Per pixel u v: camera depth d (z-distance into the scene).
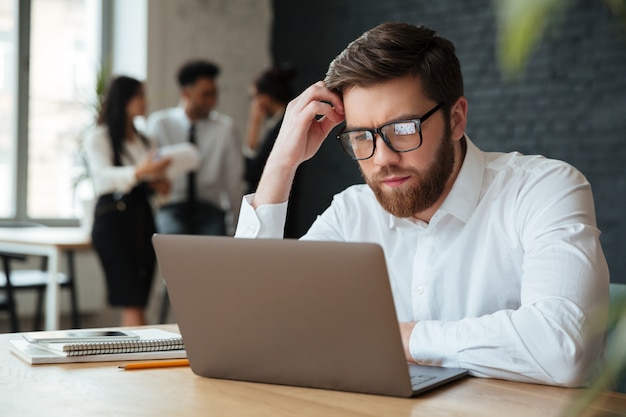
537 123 5.66
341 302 1.15
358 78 1.55
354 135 1.59
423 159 1.57
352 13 6.67
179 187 5.05
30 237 4.45
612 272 5.35
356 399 1.16
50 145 6.40
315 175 6.82
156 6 6.48
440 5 6.12
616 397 1.17
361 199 1.94
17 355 1.50
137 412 1.08
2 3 6.20
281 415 1.07
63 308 6.13
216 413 1.08
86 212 4.65
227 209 5.38
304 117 1.72
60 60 6.43
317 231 1.97
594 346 1.28
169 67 6.58
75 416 1.06
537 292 1.43
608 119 5.35
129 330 1.70
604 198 5.38
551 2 0.35
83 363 1.43
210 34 6.82
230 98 6.97
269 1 7.19
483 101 5.91
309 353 1.21
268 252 1.18
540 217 1.61
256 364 1.26
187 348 1.33
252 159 5.25
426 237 1.78
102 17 6.60
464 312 1.75
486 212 1.73
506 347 1.31
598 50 5.37
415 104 1.54
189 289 1.29
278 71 5.31
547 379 1.28
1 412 1.08
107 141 4.46
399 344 1.13
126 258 4.35
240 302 1.24
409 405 1.12
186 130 5.09
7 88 6.24
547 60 5.59
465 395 1.19
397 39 1.55
